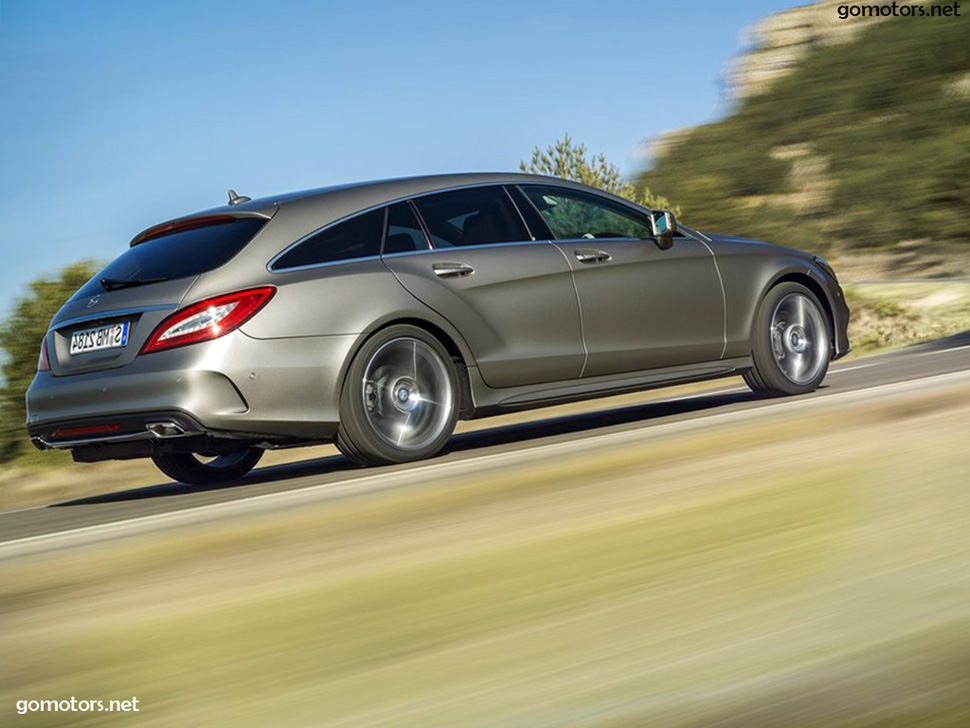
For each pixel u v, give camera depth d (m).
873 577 1.76
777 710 1.27
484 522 2.70
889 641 1.46
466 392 5.43
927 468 2.65
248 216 5.17
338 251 5.17
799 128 51.16
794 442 3.48
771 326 6.55
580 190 6.14
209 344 4.81
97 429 5.04
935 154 41.31
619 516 2.54
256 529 3.03
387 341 5.10
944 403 3.95
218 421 4.80
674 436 4.26
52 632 1.98
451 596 1.92
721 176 50.28
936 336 16.73
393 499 3.35
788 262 6.66
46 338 5.33
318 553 2.52
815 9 56.75
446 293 5.32
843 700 1.28
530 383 5.60
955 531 2.01
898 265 39.47
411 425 5.19
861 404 4.34
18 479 10.41
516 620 1.72
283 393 4.88
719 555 2.00
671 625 1.62
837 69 52.47
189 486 6.20
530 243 5.74
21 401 11.38
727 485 2.80
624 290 5.94
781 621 1.58
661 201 19.41
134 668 1.65
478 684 1.44
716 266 6.35
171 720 1.40
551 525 2.53
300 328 4.93
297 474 5.72
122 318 5.00
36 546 3.45
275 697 1.46
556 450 4.44
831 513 2.25
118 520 4.38
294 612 1.92
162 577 2.43
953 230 39.41
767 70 55.81
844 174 44.84
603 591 1.84
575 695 1.37
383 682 1.48
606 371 5.89
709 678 1.39
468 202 5.66
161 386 4.82
